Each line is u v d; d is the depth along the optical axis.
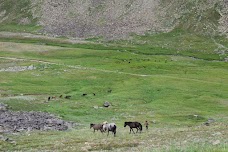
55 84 115.69
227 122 66.19
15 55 171.00
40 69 135.75
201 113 84.06
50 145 45.94
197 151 30.98
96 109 84.81
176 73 140.12
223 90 110.75
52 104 85.56
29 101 85.62
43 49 185.25
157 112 84.56
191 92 107.75
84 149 41.81
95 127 57.56
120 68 146.25
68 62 156.62
